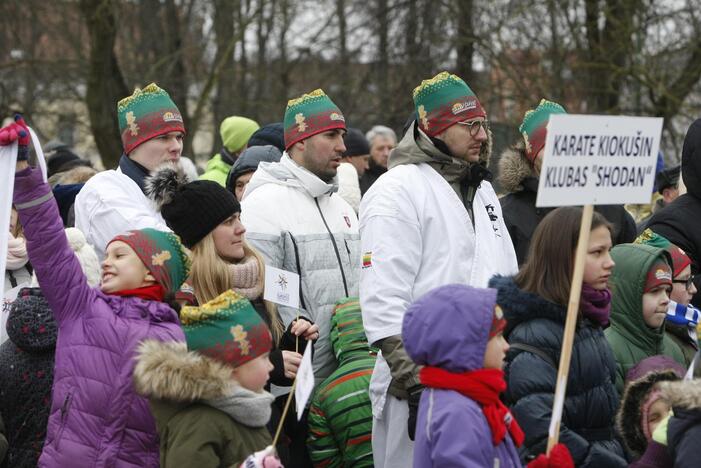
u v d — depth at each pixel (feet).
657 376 28.78
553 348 28.58
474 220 32.63
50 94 139.85
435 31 130.62
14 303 32.35
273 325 34.88
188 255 30.86
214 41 141.18
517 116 116.06
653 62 109.81
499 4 120.78
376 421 32.35
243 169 46.96
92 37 115.14
